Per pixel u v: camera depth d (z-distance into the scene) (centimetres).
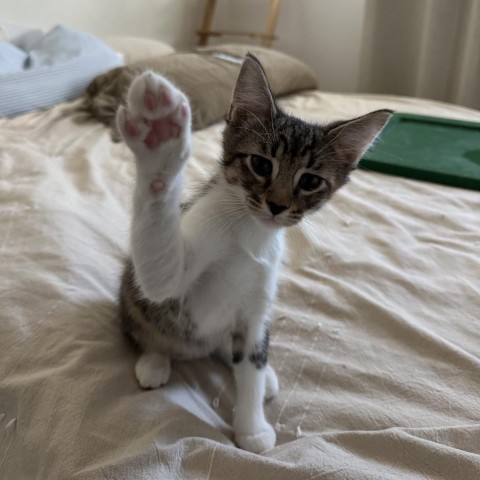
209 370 33
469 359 32
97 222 43
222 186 32
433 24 103
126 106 20
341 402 30
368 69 114
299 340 35
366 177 61
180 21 121
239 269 29
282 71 89
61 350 29
